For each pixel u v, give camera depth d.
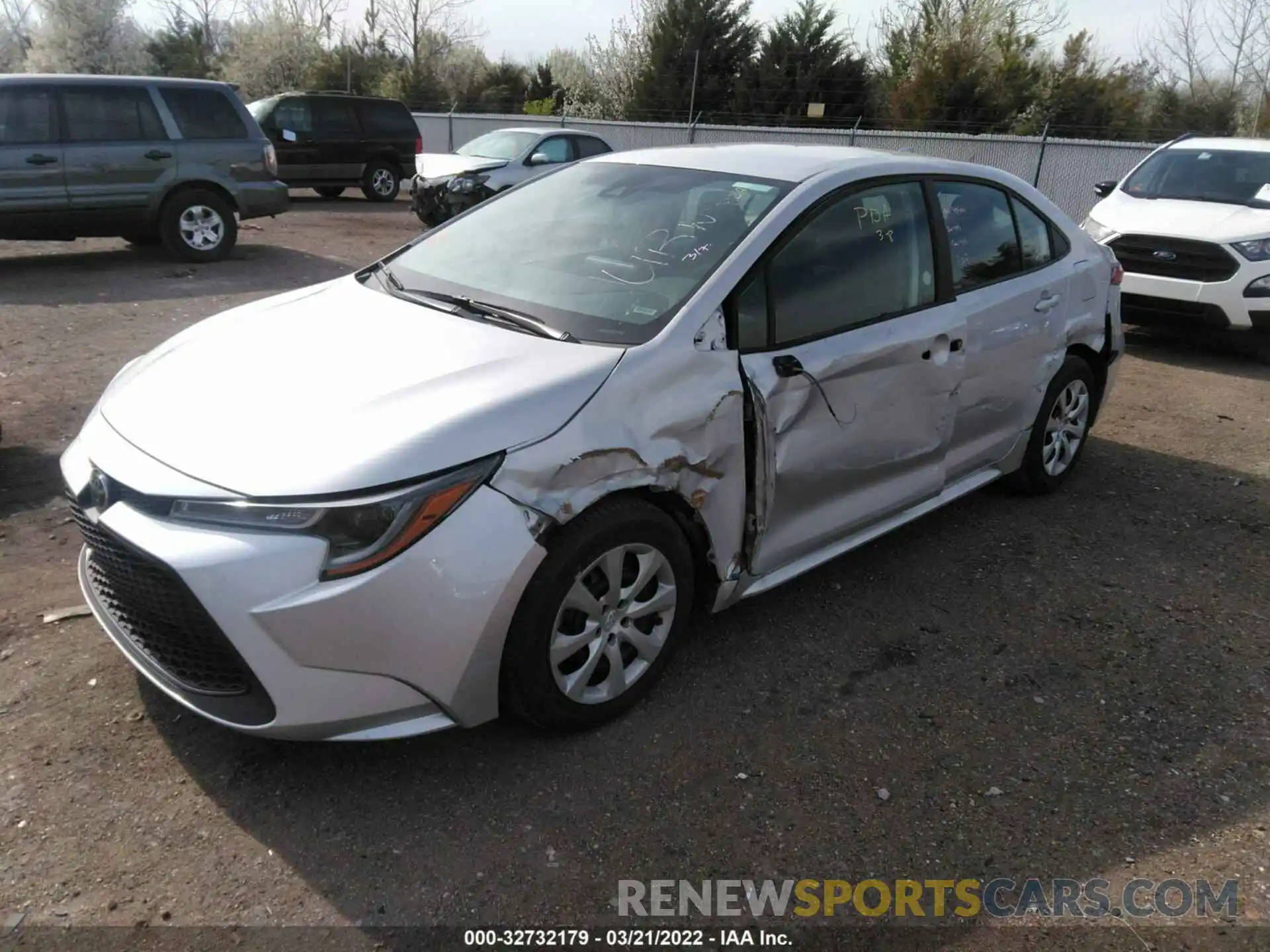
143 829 2.56
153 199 10.11
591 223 3.71
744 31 31.28
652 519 2.92
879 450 3.69
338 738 2.56
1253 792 2.91
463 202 12.93
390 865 2.49
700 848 2.60
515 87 39.44
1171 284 8.08
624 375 2.86
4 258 10.57
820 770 2.91
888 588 4.05
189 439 2.67
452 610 2.52
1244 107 28.70
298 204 17.12
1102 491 5.25
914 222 3.88
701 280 3.18
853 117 29.02
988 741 3.09
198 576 2.40
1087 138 25.17
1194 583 4.23
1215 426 6.52
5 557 3.92
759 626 3.69
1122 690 3.41
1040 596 4.04
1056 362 4.66
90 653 3.28
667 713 3.14
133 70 42.66
